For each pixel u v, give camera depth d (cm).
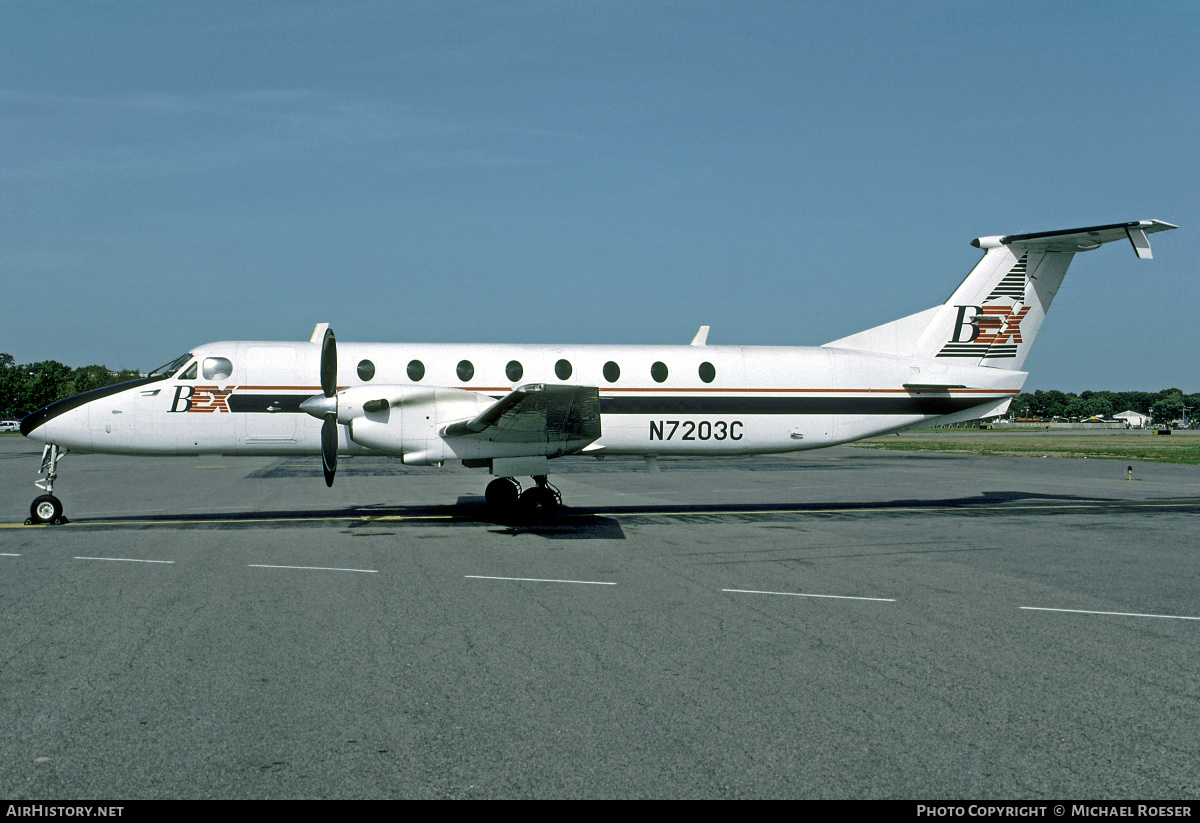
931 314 1691
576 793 391
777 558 1034
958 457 4044
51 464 1377
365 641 643
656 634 671
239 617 713
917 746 450
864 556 1053
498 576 903
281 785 396
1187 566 993
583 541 1165
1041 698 528
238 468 2911
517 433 1372
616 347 1596
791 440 1622
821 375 1628
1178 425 18038
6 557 1006
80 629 670
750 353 1630
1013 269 1684
